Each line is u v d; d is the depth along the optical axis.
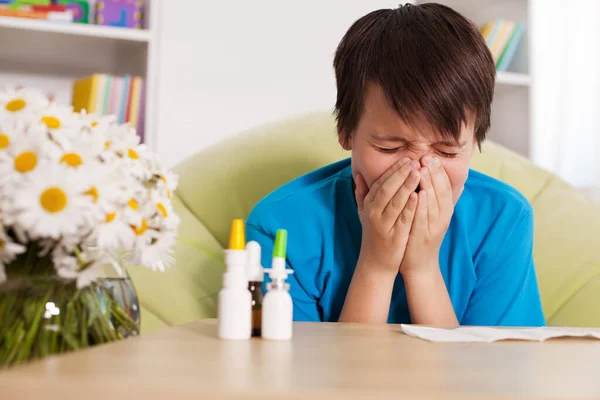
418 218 0.98
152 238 0.64
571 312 1.32
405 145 0.93
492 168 1.54
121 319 0.62
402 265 1.03
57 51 2.34
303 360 0.49
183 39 2.21
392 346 0.58
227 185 1.47
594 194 2.60
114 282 0.62
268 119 2.27
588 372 0.46
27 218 0.52
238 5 2.25
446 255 1.13
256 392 0.37
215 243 1.43
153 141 2.19
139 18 2.25
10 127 0.57
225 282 0.62
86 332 0.58
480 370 0.46
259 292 0.65
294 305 1.10
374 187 0.98
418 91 0.87
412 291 1.03
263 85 2.27
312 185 1.19
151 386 0.38
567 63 2.60
